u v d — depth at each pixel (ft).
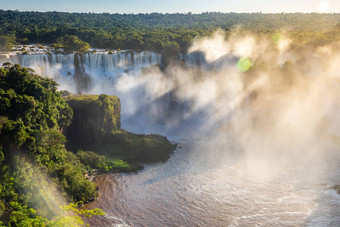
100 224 154.51
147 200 176.55
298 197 177.27
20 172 156.35
